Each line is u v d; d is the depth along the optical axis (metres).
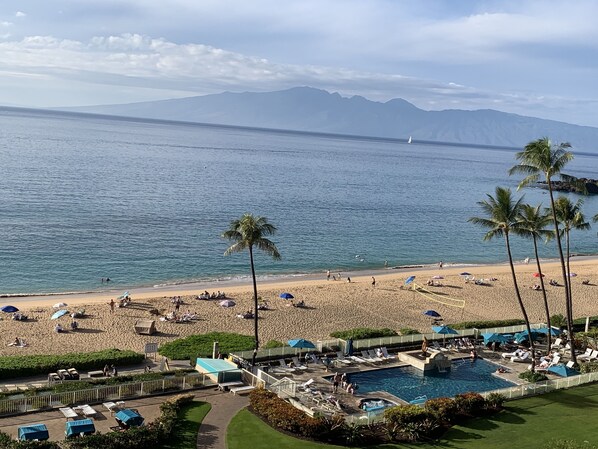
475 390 44.69
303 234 121.56
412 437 34.06
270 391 37.94
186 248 100.31
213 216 129.50
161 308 65.88
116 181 168.62
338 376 45.12
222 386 39.31
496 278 94.62
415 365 49.22
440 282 88.38
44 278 77.62
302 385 41.91
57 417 33.53
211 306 68.00
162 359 47.28
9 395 35.91
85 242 96.75
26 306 64.31
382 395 42.31
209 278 85.19
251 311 65.94
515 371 49.59
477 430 35.75
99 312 62.72
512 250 129.50
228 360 44.78
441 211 172.62
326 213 149.12
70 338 53.78
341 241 118.88
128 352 47.22
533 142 50.69
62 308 62.94
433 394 43.34
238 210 140.00
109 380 38.66
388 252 113.38
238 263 94.94
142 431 30.75
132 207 131.38
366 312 69.69
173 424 32.78
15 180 149.00
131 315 62.53
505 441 34.34
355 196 187.25
